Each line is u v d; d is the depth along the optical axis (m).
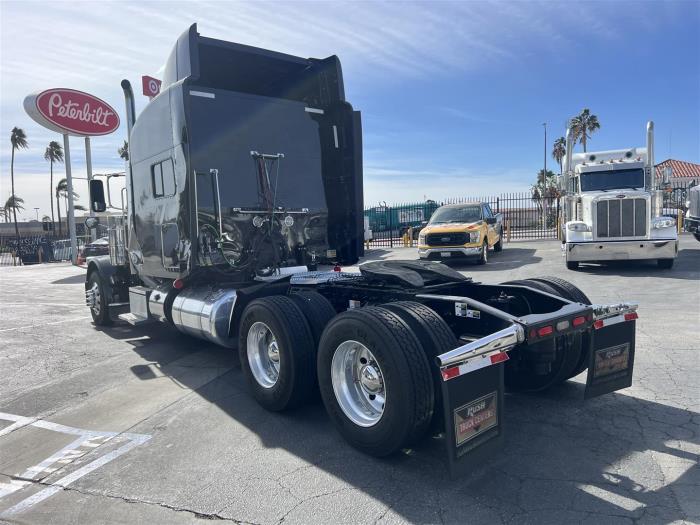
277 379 4.73
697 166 38.12
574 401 4.86
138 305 7.63
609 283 11.39
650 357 5.94
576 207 14.97
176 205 6.16
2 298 14.35
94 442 4.50
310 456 4.02
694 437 4.02
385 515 3.18
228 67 6.79
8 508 3.50
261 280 6.16
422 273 5.20
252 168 6.32
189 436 4.51
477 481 3.53
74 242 23.67
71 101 22.00
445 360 3.23
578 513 3.10
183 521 3.24
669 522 2.98
